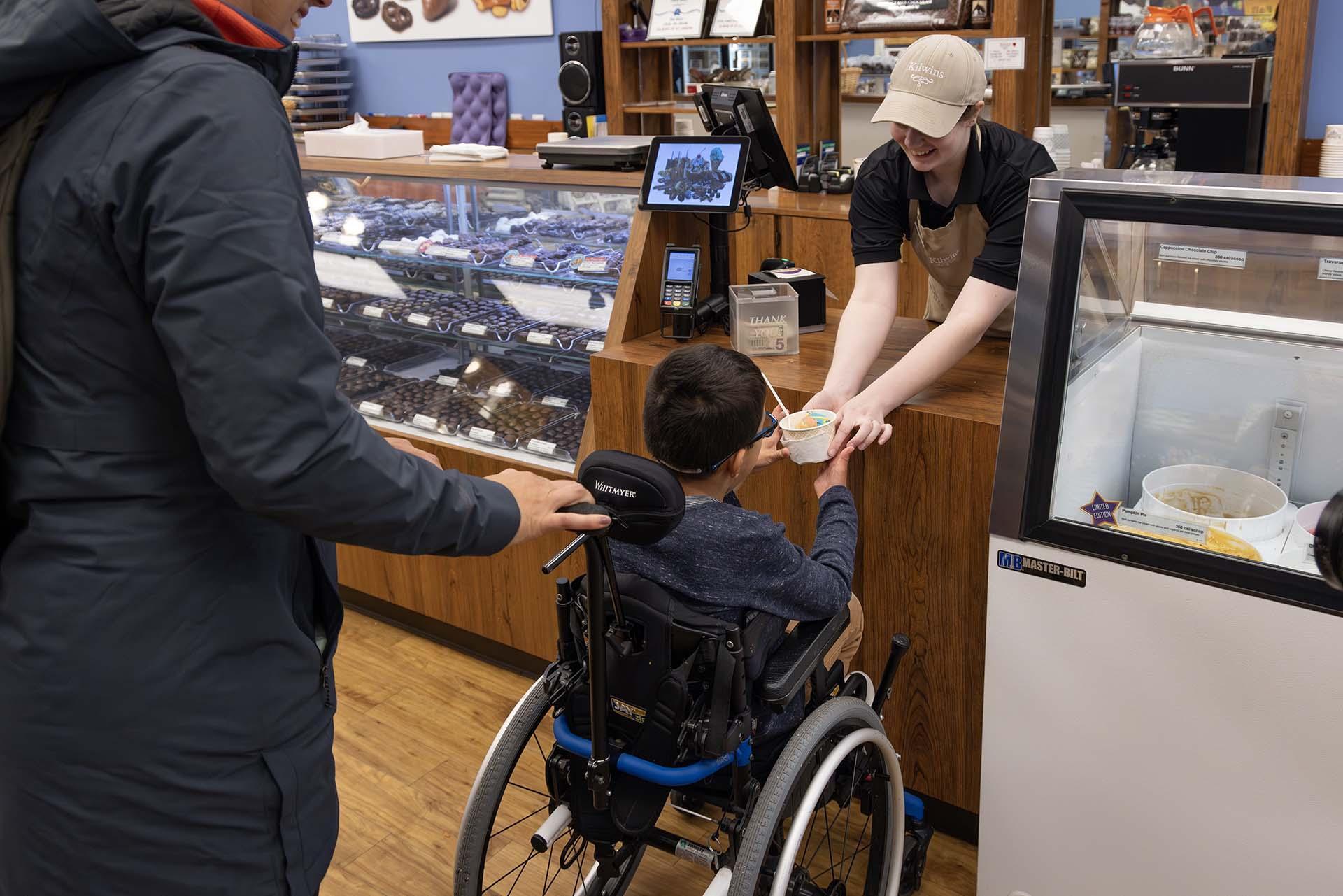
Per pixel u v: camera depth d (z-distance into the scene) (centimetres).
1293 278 156
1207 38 422
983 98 216
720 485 171
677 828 240
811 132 538
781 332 243
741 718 158
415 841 239
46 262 115
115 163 110
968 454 200
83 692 122
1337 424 161
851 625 204
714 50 574
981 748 211
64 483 120
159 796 128
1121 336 175
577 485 142
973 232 242
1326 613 149
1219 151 402
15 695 124
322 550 143
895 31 480
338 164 336
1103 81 488
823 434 192
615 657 160
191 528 124
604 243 284
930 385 220
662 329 269
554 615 284
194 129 110
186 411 113
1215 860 171
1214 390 172
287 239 113
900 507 212
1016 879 195
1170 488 180
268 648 132
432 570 306
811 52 525
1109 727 174
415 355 326
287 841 139
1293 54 388
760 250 475
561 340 285
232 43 119
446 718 282
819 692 184
